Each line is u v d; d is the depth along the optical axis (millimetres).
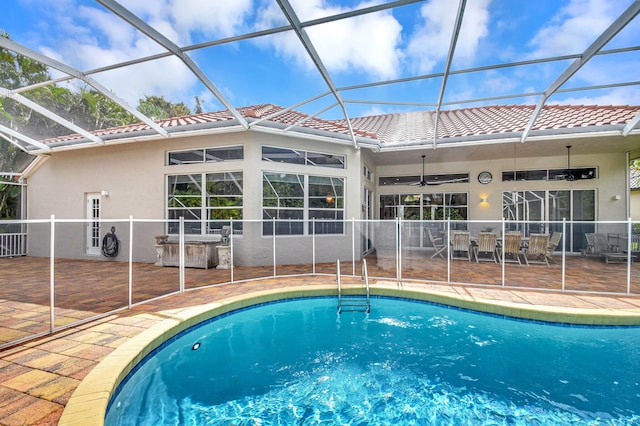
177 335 4004
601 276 6773
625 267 7742
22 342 3375
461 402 3162
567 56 4422
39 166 10250
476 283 6188
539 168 10484
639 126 7031
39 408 2246
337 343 4449
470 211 11156
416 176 11797
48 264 8531
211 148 8266
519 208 10672
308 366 3846
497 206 10883
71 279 6582
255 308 5324
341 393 3316
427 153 9984
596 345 4172
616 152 9797
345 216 8961
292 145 8352
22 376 2680
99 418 2139
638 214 15898
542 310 4566
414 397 3252
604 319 4355
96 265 8250
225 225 8094
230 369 3770
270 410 3041
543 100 5840
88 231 9508
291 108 6250
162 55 4586
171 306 4727
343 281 6445
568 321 4457
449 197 11445
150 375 3404
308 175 8594
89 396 2379
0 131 8648
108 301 4961
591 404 3121
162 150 8648
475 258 8594
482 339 4484
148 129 8352
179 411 3008
